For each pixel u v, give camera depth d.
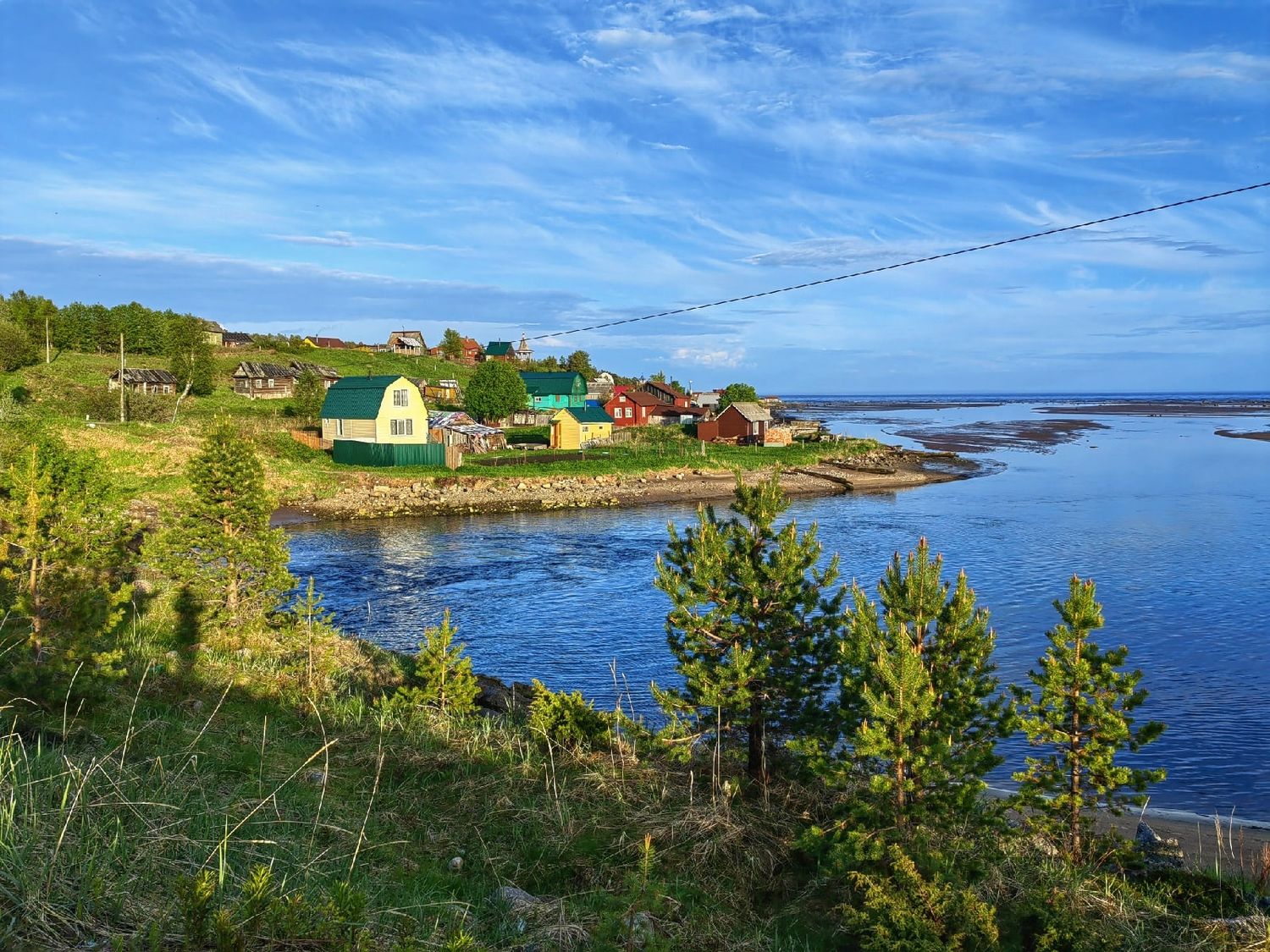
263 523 21.25
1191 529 45.59
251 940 5.80
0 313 93.62
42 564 12.57
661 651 25.84
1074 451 96.75
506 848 10.33
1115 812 11.45
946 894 8.20
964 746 11.41
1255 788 16.41
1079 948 8.08
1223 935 8.59
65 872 6.23
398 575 36.03
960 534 45.56
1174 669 23.23
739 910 9.39
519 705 18.25
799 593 12.96
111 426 56.03
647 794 12.33
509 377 86.94
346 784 11.62
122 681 14.30
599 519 52.19
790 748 11.25
